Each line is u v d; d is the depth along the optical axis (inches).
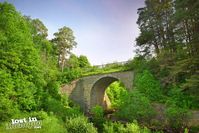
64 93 1592.0
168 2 1289.4
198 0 896.9
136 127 820.6
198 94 879.1
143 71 1200.2
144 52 1366.9
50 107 1158.3
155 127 903.1
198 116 848.9
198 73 910.4
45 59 1627.7
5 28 1071.6
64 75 1659.7
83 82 1625.2
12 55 1025.5
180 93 933.2
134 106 1003.9
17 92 1039.6
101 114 1298.0
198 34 961.5
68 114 1180.5
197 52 977.5
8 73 1007.0
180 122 859.4
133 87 1285.7
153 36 1333.7
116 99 2020.2
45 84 1352.1
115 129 874.8
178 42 1157.7
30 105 1089.4
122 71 1423.5
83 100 1596.9
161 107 994.1
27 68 1105.4
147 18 1354.6
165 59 1115.9
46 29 2033.7
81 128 763.4
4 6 1145.4
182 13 990.4
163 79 1092.5
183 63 949.8
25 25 1239.5
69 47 2207.2
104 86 1742.1
